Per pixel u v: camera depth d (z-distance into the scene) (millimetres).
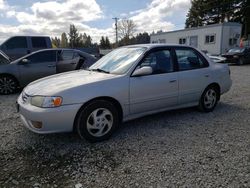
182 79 4477
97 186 2568
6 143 3600
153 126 4281
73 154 3264
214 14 43844
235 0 39406
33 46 11516
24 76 7348
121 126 4281
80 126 3439
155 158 3125
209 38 24891
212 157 3139
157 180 2648
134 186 2553
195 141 3641
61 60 7855
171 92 4344
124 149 3393
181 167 2902
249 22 38500
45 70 7598
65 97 3289
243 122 4496
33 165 2996
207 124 4383
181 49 4652
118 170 2861
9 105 5832
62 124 3303
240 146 3461
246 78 10656
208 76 4918
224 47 24047
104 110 3613
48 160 3111
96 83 3557
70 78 3863
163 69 4297
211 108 5145
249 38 35938
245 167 2889
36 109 3250
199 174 2750
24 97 3602
